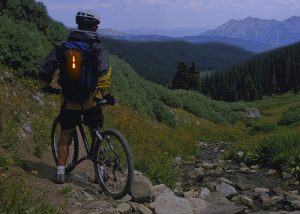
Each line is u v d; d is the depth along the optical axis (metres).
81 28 6.39
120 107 19.05
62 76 6.40
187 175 12.53
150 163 10.33
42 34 16.58
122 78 23.12
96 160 6.77
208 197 8.59
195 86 122.12
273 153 14.15
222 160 16.17
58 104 12.69
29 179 6.61
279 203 8.54
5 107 9.39
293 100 138.25
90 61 6.29
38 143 9.19
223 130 33.66
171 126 26.53
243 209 7.66
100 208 6.13
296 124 30.80
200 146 23.59
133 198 6.98
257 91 178.00
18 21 15.36
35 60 12.66
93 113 6.66
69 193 6.39
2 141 7.85
